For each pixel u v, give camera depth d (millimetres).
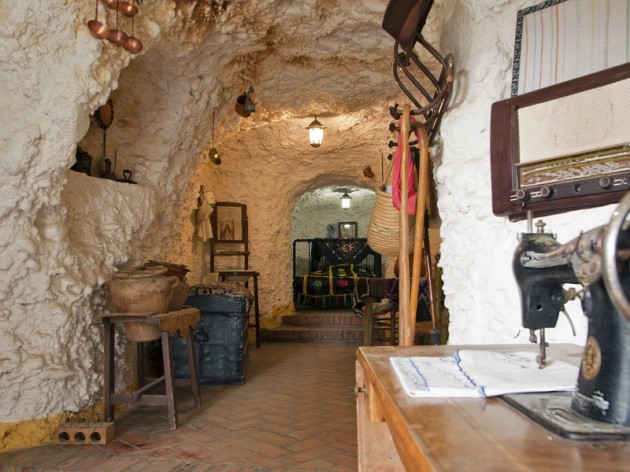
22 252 2291
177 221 4004
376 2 2904
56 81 2221
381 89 4121
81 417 2637
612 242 522
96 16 2199
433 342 1920
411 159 1980
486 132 1643
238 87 3879
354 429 2654
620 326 584
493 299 1567
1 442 2322
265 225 6328
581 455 487
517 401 672
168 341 2658
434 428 577
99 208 2877
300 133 5949
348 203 8469
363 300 4328
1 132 2172
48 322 2430
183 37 2844
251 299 4355
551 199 1215
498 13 1596
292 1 2869
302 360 4793
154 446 2391
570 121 1194
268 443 2434
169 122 3414
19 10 2059
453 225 1787
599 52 1254
